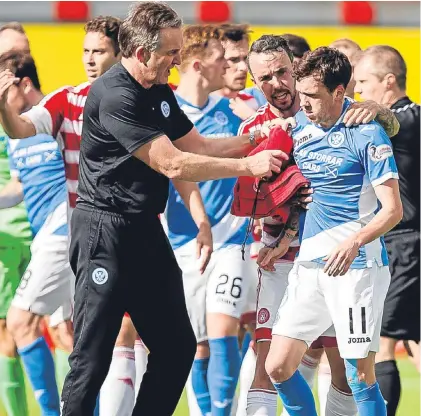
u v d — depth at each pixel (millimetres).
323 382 19766
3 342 20828
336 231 16406
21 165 20812
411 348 21250
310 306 16469
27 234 20906
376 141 16000
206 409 20516
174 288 16266
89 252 15828
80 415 15828
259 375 17922
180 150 16609
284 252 17375
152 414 16281
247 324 20766
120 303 15938
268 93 17719
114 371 19031
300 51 20375
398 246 20406
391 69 20453
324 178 16391
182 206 20328
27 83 20719
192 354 16406
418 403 21953
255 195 16875
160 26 15328
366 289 16312
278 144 16609
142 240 15930
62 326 20531
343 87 16172
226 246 20297
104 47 19109
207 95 20594
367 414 16656
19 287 20438
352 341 16266
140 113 15547
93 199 15875
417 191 20344
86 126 15891
